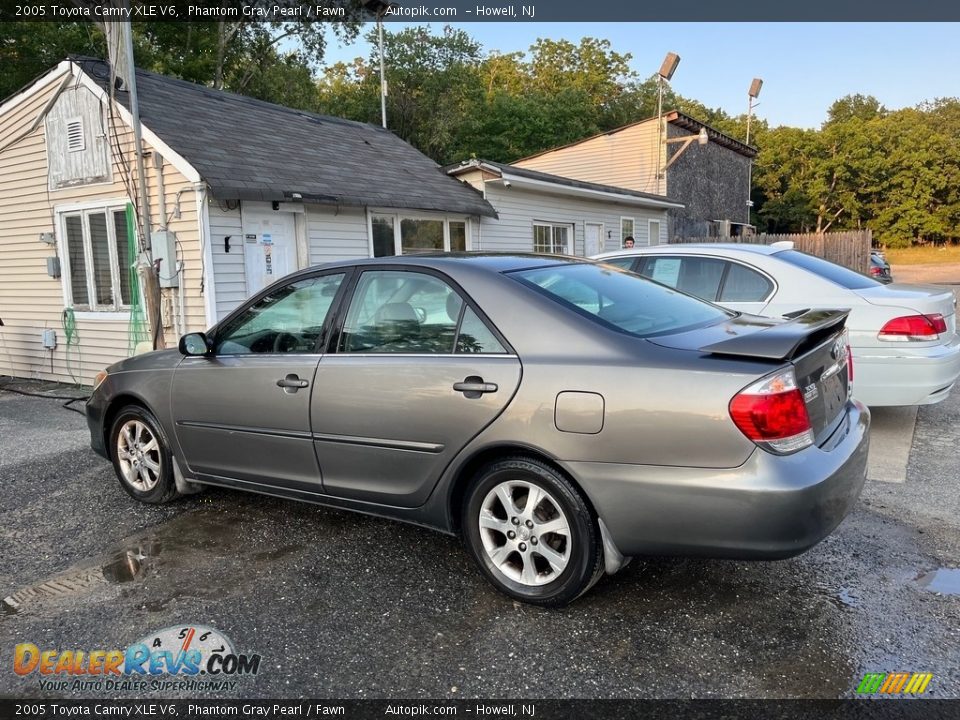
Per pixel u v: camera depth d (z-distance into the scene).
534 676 2.55
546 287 3.19
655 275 5.99
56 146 9.21
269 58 28.81
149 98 9.09
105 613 3.07
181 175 7.88
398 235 10.77
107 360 9.20
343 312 3.55
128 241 8.64
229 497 4.53
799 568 3.32
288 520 4.11
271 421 3.67
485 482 3.05
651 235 19.86
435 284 3.30
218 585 3.30
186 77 25.08
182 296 8.13
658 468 2.64
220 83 26.44
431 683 2.53
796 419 2.57
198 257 7.92
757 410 2.52
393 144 13.38
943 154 49.44
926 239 52.22
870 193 50.97
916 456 4.99
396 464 3.27
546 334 2.96
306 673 2.61
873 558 3.40
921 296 5.18
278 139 10.16
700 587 3.17
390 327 3.38
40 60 19.84
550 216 14.95
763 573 3.28
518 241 13.97
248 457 3.84
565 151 25.30
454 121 34.19
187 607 3.11
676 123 23.44
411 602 3.10
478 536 3.12
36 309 9.95
